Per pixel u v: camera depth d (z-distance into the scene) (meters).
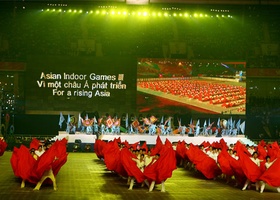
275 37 39.78
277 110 38.22
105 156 19.58
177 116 36.38
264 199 14.30
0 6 38.12
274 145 24.23
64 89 36.47
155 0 38.69
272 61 39.28
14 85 37.69
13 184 16.53
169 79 36.75
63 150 17.52
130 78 36.78
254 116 38.06
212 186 17.45
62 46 39.28
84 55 38.62
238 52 39.44
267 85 39.06
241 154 16.25
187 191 15.93
